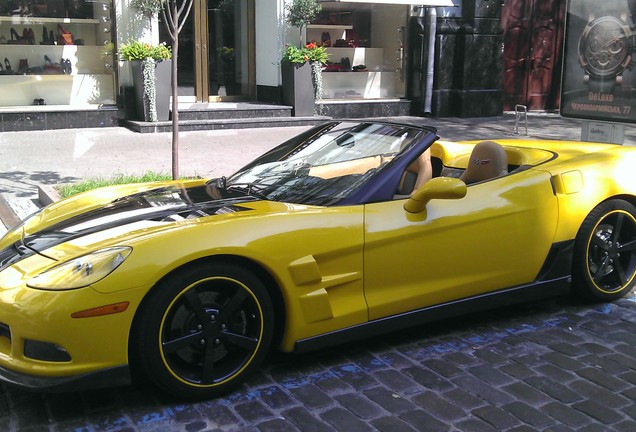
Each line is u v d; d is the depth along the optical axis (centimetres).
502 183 408
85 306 288
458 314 397
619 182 447
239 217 336
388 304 366
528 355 380
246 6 1440
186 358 320
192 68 1405
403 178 407
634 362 373
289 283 333
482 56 1520
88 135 1170
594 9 699
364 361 371
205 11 1395
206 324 317
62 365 291
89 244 326
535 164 444
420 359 374
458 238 383
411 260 370
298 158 431
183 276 306
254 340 331
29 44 1212
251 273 325
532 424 307
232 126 1279
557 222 421
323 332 350
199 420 307
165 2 793
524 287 418
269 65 1427
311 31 1426
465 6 1499
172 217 349
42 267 316
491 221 394
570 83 733
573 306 456
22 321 292
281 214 342
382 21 1495
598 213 437
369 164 395
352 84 1491
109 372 296
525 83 1702
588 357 378
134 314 298
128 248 304
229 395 331
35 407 318
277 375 352
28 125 1198
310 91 1370
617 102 688
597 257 448
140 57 1205
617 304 460
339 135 438
